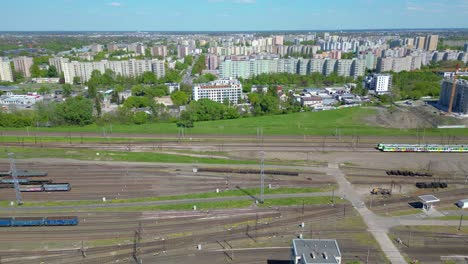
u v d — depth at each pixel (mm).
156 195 117875
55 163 144875
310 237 94375
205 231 97375
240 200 114062
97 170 138000
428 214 106125
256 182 128000
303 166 142625
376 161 147875
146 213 106250
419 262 85125
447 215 105562
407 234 95875
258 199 114688
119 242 92375
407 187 124188
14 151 158625
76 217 100125
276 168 140375
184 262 84875
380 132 188875
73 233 96188
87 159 149375
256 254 87750
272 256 87000
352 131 191125
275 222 101625
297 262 76188
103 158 150500
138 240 93250
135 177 131875
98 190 121312
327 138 179375
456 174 135000
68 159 149375
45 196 116812
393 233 96375
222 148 164875
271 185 125438
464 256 87375
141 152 158375
